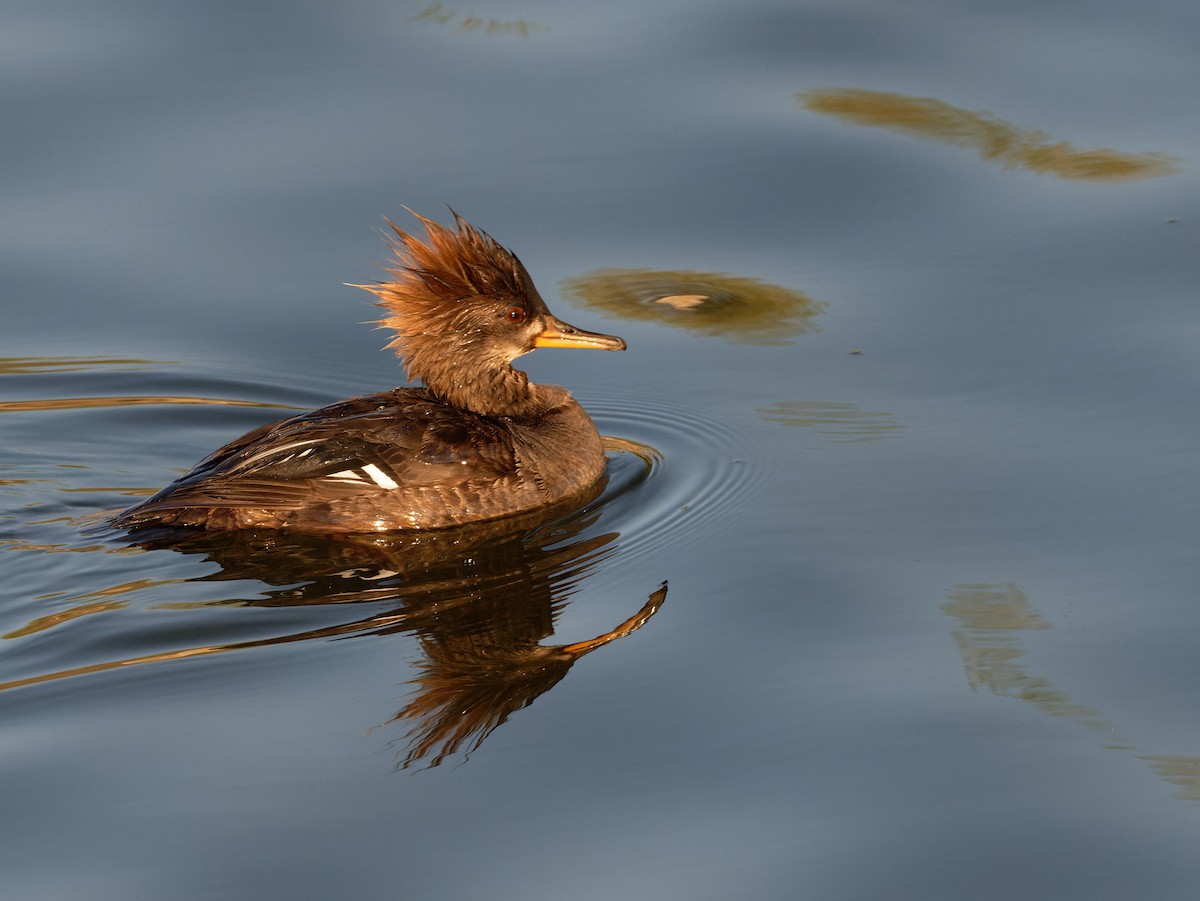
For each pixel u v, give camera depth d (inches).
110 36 776.9
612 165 703.7
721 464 541.0
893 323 615.5
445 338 540.7
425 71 762.8
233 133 714.8
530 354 634.8
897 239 664.4
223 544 492.4
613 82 758.5
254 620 443.2
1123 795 368.2
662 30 797.9
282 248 655.8
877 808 363.9
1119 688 407.5
